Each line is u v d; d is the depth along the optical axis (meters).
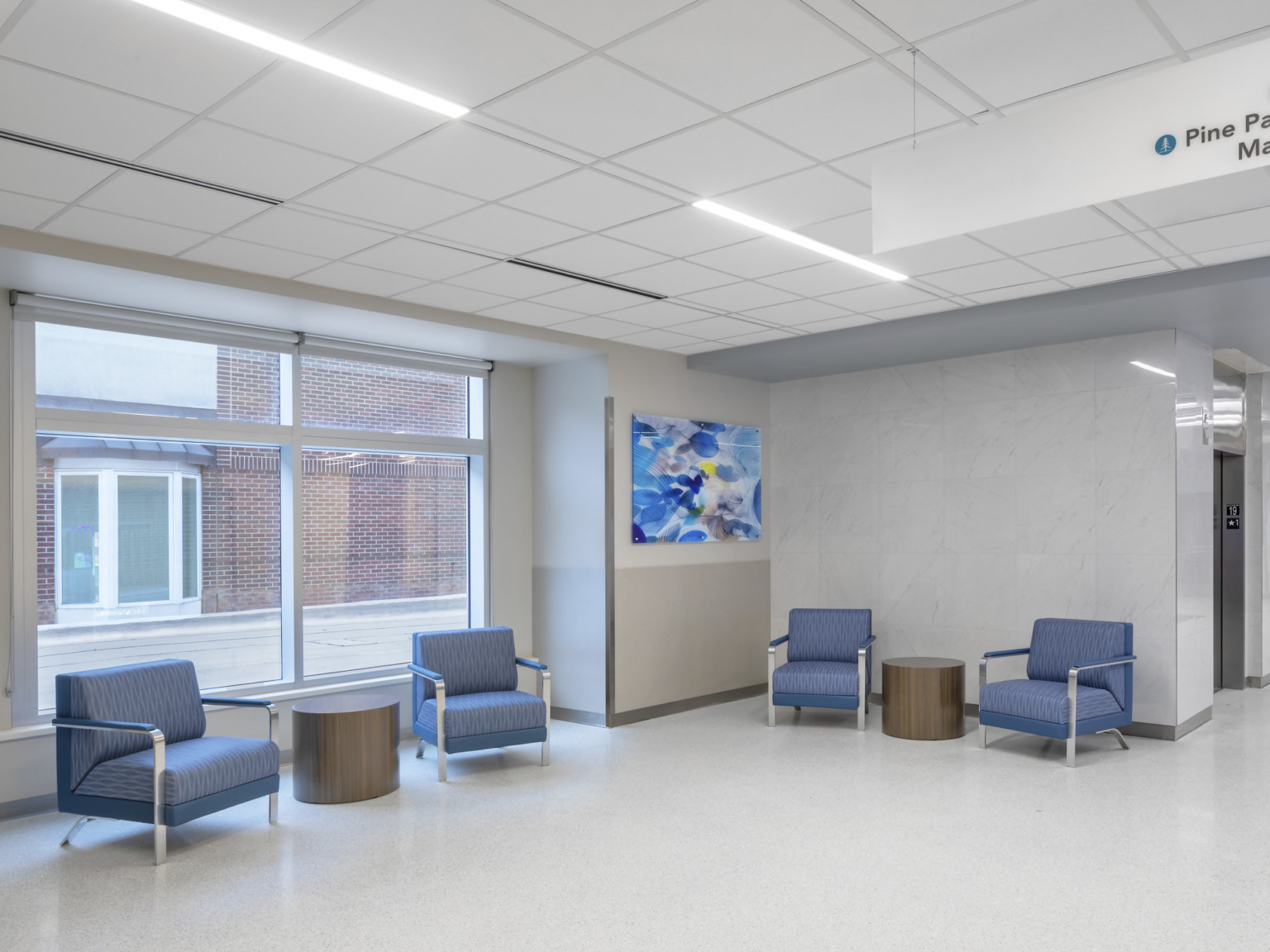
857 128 3.86
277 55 3.21
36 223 4.95
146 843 5.25
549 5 2.91
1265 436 9.94
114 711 5.26
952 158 2.93
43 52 3.17
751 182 4.44
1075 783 6.29
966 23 3.05
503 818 5.64
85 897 4.48
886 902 4.34
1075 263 5.86
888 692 7.82
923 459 8.89
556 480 8.74
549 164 4.22
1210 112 2.48
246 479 7.23
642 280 6.25
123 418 6.43
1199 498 7.86
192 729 5.74
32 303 5.91
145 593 6.66
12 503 5.86
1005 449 8.35
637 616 8.47
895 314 7.36
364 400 7.89
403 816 5.70
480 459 8.62
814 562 9.66
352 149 4.02
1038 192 2.75
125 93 3.48
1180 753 7.05
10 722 5.81
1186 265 5.93
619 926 4.11
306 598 7.50
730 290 6.53
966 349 8.16
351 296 6.51
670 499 8.79
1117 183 2.61
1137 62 3.32
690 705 8.97
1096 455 7.81
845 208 4.82
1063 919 4.14
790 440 9.89
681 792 6.18
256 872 4.78
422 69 3.32
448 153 4.08
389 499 8.09
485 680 7.29
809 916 4.19
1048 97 3.59
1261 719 8.21
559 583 8.67
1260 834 5.23
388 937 4.02
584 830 5.41
